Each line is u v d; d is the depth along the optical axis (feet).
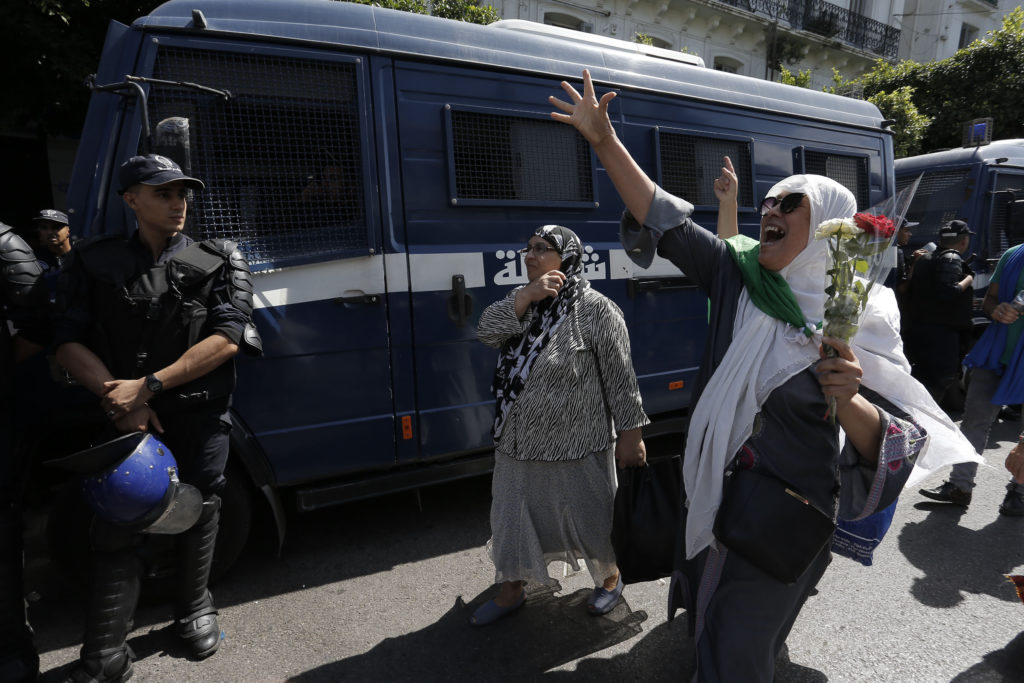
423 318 10.00
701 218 13.44
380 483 9.93
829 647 7.91
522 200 10.94
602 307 7.47
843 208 5.23
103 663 6.85
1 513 6.74
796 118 14.92
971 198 22.48
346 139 9.37
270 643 7.97
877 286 5.57
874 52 57.77
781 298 5.21
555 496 7.55
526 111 10.96
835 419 5.12
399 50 9.71
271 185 8.90
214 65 8.50
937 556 10.36
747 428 5.18
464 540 10.88
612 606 8.48
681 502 6.28
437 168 10.12
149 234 6.88
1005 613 8.75
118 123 8.00
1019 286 11.45
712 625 5.36
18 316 6.66
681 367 13.25
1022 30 39.34
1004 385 11.55
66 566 8.30
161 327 6.70
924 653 7.83
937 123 42.60
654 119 12.58
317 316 9.16
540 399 7.27
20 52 17.17
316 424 9.27
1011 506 11.86
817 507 4.98
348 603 8.92
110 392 6.40
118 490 6.12
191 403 6.94
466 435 10.55
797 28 52.34
